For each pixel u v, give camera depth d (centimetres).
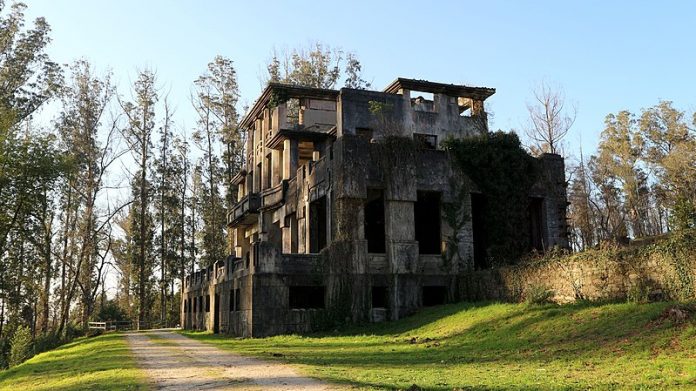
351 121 3606
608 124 7181
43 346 3884
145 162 6419
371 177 3155
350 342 2409
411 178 3216
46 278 4953
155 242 6869
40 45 5225
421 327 2562
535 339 1842
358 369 1470
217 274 3909
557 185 3525
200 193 6994
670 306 1689
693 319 1552
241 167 6775
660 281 1900
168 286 7019
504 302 2586
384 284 3091
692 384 1062
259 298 2905
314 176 3519
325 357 1839
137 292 6725
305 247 3594
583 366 1391
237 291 3353
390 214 3141
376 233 3450
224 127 6656
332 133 3947
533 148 5053
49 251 4878
